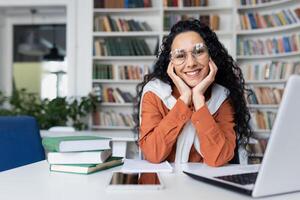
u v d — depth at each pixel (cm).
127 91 425
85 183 86
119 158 115
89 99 403
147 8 402
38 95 446
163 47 142
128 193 75
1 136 154
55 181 88
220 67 143
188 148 122
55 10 455
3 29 471
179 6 398
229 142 118
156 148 114
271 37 391
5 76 475
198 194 75
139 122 135
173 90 133
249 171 95
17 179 90
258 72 386
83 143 100
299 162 70
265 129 369
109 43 411
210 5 412
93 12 412
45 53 475
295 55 367
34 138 160
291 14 360
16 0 428
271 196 72
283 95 65
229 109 136
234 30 388
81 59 420
